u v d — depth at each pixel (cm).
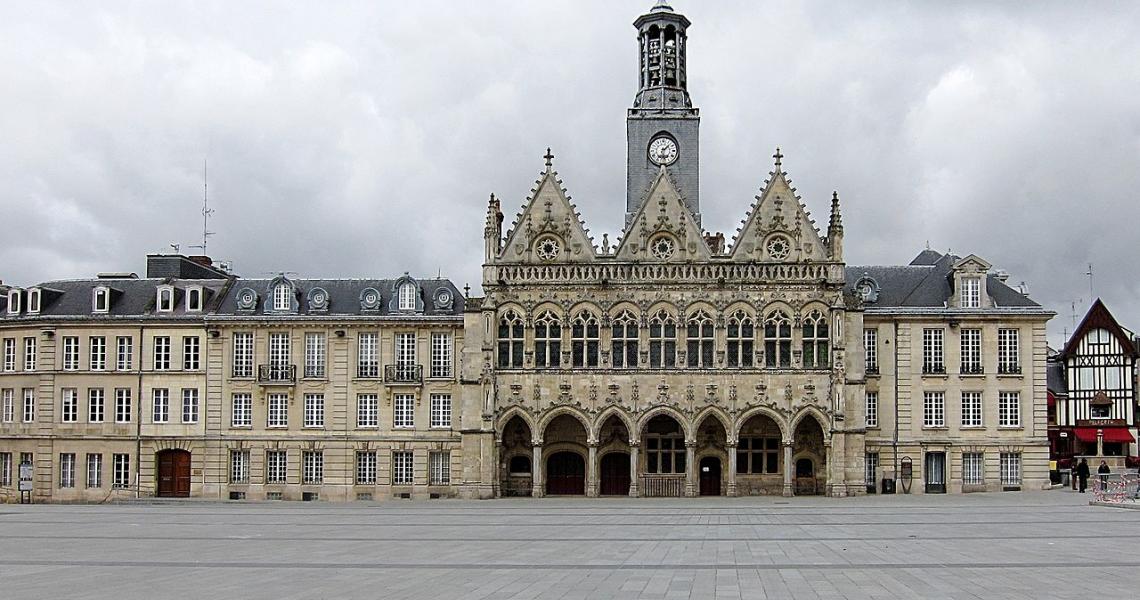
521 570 3077
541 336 7762
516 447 7900
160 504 7425
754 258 7794
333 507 6738
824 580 2838
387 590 2681
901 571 3006
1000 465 7931
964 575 2908
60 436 8269
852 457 7575
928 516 5275
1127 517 5072
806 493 7781
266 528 4781
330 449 8081
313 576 2959
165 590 2695
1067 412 11225
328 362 8150
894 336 8031
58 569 3153
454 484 8000
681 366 7656
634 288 7738
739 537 4156
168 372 8219
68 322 8319
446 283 8400
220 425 8144
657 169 8425
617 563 3247
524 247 7875
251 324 8175
